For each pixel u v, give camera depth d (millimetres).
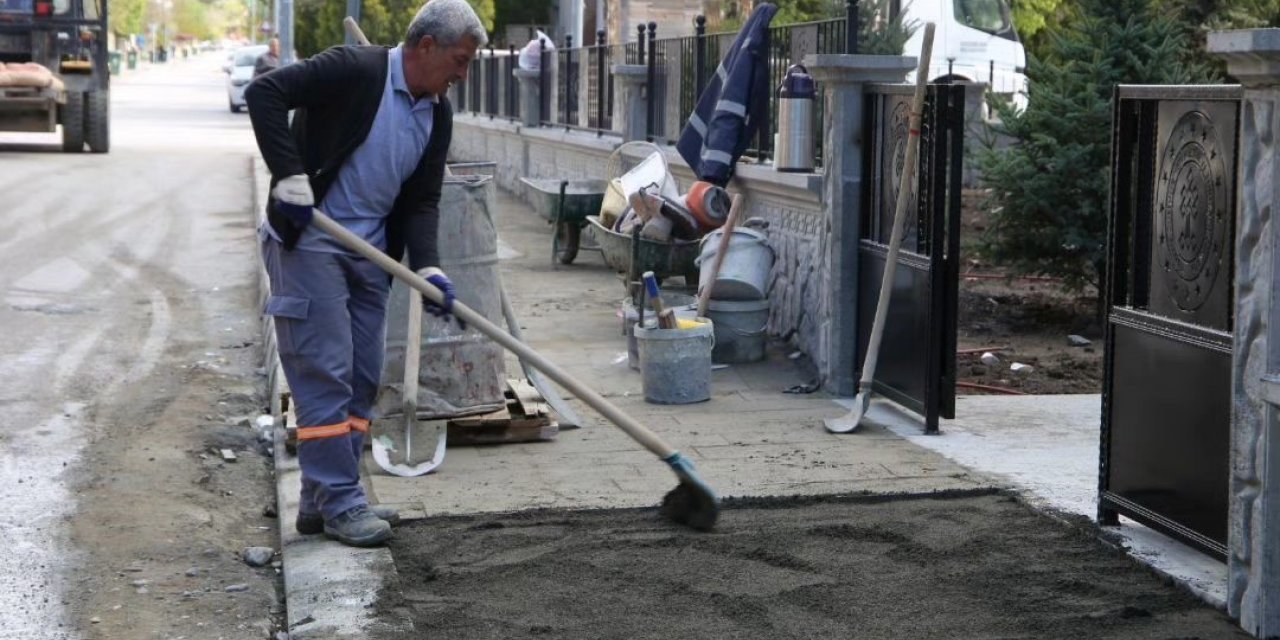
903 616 4359
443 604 4469
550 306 10820
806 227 8555
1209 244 4469
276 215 4891
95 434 6949
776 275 9078
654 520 5348
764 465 6223
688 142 9867
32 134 29391
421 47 4871
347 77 4840
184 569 5086
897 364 7188
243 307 10852
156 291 11438
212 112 41812
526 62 18812
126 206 17047
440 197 5562
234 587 4895
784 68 9031
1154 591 4578
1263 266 4000
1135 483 4973
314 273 4930
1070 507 5500
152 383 8180
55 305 10586
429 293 4754
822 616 4363
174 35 143625
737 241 8359
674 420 7145
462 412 6266
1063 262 10055
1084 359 8953
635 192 9656
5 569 5023
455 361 6227
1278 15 14984
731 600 4484
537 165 18750
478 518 5395
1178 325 4637
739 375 8203
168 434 6988
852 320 7699
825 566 4816
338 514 5059
